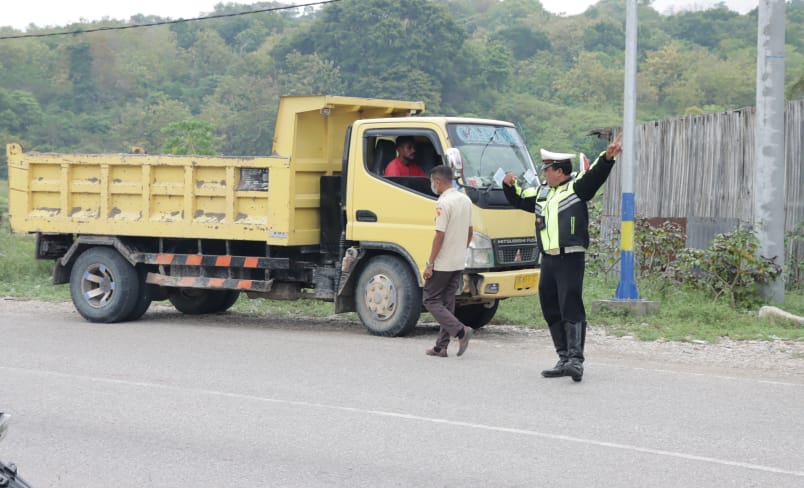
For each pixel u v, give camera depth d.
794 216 15.20
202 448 6.55
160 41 127.62
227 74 113.94
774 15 13.47
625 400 7.84
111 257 12.56
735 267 13.48
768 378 8.85
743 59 117.69
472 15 163.25
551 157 8.62
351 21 102.06
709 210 16.09
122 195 12.48
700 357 9.95
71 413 7.50
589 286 15.05
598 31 135.50
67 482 5.89
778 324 12.00
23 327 12.04
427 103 96.94
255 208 11.70
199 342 10.77
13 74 109.44
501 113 103.62
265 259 11.82
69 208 12.78
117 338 11.11
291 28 137.50
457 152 9.87
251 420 7.25
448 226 9.68
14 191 13.09
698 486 5.72
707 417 7.30
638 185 17.72
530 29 132.00
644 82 110.69
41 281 17.38
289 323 12.72
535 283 11.28
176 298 13.70
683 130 16.70
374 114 12.45
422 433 6.86
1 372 9.06
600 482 5.79
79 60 113.25
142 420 7.28
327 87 98.00
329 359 9.63
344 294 11.51
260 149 100.19
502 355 9.91
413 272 10.97
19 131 98.75
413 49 98.94
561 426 7.03
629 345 10.65
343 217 11.46
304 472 6.02
